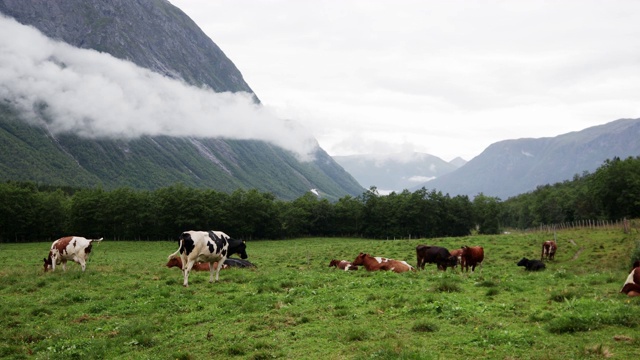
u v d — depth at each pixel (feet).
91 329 51.34
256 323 47.52
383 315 47.16
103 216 374.63
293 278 78.07
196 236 74.43
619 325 38.17
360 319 46.42
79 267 105.91
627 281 50.31
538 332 38.17
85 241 96.32
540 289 58.08
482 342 36.45
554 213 436.76
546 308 46.32
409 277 72.95
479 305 48.98
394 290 60.54
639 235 164.96
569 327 37.96
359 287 64.49
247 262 113.50
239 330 45.91
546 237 185.37
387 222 417.69
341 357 36.14
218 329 47.01
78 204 376.89
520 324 41.32
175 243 327.06
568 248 154.20
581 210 393.91
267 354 37.81
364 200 438.40
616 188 318.24
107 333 49.42
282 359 36.91
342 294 58.85
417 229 419.95
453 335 39.22
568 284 61.77
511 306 47.39
